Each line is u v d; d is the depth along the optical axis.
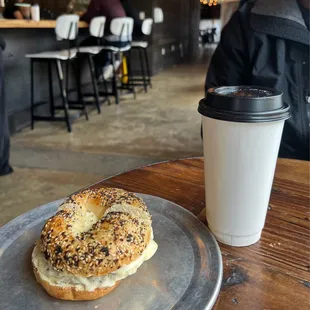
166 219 0.74
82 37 5.29
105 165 2.97
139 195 0.85
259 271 0.61
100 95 5.16
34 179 2.71
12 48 3.66
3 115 2.64
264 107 0.58
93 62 4.99
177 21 9.72
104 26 4.84
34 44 4.05
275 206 0.83
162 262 0.61
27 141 3.51
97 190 0.70
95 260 0.52
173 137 3.68
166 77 7.65
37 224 0.73
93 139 3.58
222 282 0.58
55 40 4.49
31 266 0.60
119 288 0.55
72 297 0.52
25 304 0.52
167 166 1.05
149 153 3.22
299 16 1.55
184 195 0.88
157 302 0.52
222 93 0.62
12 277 0.57
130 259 0.54
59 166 2.95
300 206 0.83
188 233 0.69
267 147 0.60
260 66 1.64
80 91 4.67
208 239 0.67
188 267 0.59
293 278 0.59
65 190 2.53
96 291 0.52
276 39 1.59
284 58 1.61
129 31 5.13
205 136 0.65
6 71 3.61
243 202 0.64
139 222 0.60
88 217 0.63
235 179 0.62
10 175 2.78
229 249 0.67
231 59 1.73
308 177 0.98
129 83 6.06
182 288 0.55
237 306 0.53
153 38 7.64
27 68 3.95
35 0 5.00
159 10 7.75
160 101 5.35
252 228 0.67
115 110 4.80
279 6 1.55
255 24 1.59
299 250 0.67
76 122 4.20
